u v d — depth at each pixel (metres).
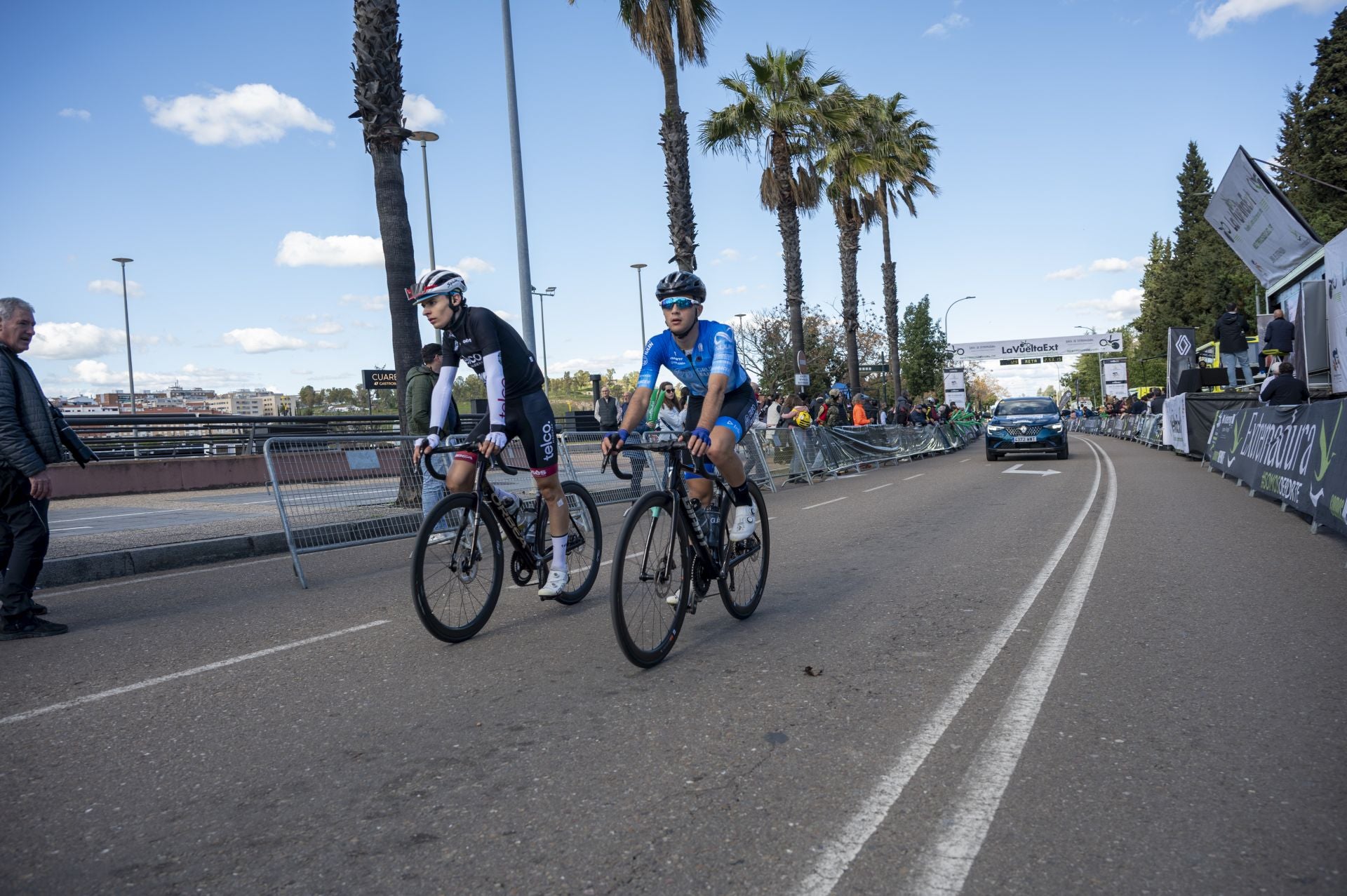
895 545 7.13
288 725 3.24
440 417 4.39
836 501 11.38
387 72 10.72
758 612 4.84
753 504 4.50
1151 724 2.96
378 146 10.80
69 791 2.69
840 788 2.51
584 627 4.60
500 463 4.61
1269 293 18.34
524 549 4.85
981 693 3.32
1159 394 26.67
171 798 2.62
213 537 8.16
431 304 4.25
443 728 3.13
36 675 4.04
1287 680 3.37
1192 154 68.25
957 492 12.01
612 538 7.29
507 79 13.82
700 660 3.88
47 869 2.19
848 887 1.99
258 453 16.98
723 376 3.99
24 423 4.78
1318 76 42.97
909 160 30.30
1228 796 2.40
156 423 15.54
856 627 4.41
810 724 3.03
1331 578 5.26
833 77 22.48
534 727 3.10
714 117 21.16
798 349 21.78
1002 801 2.41
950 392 44.31
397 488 7.48
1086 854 2.11
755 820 2.33
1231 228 18.12
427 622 4.13
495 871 2.12
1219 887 1.95
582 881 2.05
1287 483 8.48
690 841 2.22
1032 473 15.45
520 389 4.52
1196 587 5.13
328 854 2.23
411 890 2.04
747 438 13.45
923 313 51.75
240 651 4.37
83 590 6.44
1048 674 3.54
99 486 14.30
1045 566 5.98
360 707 3.42
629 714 3.19
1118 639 4.03
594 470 9.05
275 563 7.51
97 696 3.68
